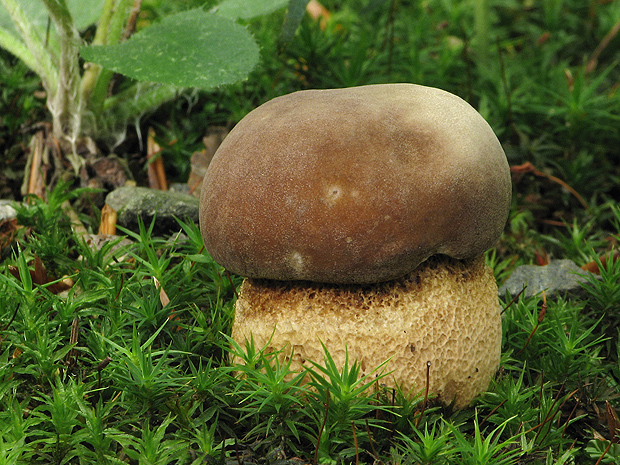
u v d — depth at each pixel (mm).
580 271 313
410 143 244
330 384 244
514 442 244
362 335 250
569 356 269
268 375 244
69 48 321
